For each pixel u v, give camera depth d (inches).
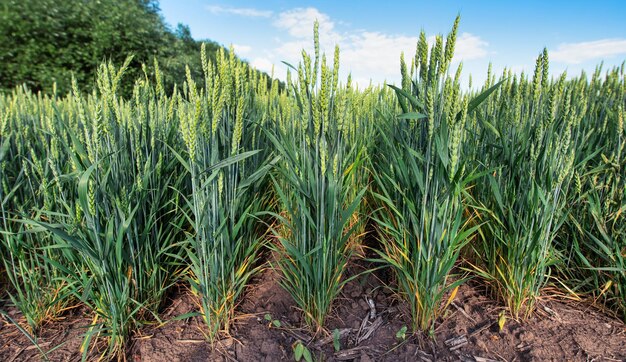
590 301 94.5
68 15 376.2
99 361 75.9
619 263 85.2
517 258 83.7
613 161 94.9
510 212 83.1
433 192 74.2
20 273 89.6
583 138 101.5
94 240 71.2
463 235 74.2
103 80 75.4
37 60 370.3
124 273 79.2
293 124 93.2
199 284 78.7
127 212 76.3
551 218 82.2
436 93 71.7
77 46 374.9
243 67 93.2
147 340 81.0
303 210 73.9
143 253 84.8
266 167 79.4
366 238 118.5
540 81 80.7
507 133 94.3
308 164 75.1
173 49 445.1
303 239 78.1
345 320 88.7
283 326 86.4
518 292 85.6
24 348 81.1
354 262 106.0
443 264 77.6
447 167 72.4
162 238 92.4
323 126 69.5
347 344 82.5
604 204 94.5
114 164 77.6
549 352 79.0
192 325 86.1
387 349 81.0
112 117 78.0
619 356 78.1
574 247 96.4
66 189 87.4
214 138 77.2
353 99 114.5
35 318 85.7
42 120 104.8
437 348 80.7
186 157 98.0
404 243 84.4
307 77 70.1
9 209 99.3
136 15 415.2
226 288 85.9
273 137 75.2
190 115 69.6
